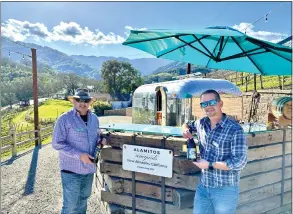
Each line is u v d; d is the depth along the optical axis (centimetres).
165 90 941
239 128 241
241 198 351
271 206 373
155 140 323
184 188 313
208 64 497
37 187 583
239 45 390
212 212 261
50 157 905
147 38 368
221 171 244
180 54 467
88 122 325
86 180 332
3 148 891
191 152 271
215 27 343
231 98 1016
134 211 342
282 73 437
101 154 356
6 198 516
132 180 341
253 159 357
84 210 348
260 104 767
